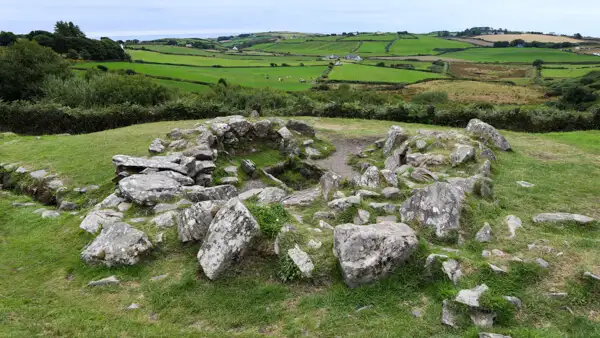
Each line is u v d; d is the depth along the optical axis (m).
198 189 11.82
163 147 18.64
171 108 31.12
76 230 10.35
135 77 45.31
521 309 6.35
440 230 8.62
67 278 8.35
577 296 6.47
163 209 10.55
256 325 6.64
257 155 20.47
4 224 11.70
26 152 19.36
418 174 14.03
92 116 29.33
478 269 7.12
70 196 14.44
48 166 17.11
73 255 9.21
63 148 19.94
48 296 7.73
